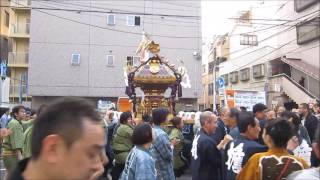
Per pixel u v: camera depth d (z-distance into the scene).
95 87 30.72
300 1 27.56
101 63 30.89
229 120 5.80
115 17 31.22
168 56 31.55
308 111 9.28
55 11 30.70
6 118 10.48
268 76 31.48
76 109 1.45
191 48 31.92
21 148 8.73
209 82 44.50
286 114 6.52
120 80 30.94
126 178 4.90
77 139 1.40
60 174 1.40
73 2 30.73
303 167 3.68
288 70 30.50
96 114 1.50
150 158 4.90
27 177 1.43
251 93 15.86
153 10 31.61
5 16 27.86
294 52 29.14
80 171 1.42
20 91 30.50
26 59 33.28
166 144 6.02
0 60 24.95
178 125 8.89
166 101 12.77
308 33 27.00
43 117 1.44
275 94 29.25
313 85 26.42
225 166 4.80
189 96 31.50
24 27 33.72
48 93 30.34
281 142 3.77
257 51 33.75
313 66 26.81
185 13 32.03
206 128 5.49
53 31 30.66
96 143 1.45
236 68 37.53
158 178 5.90
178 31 31.88
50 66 30.53
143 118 9.38
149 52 12.70
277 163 3.68
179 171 9.16
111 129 9.46
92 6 30.91
